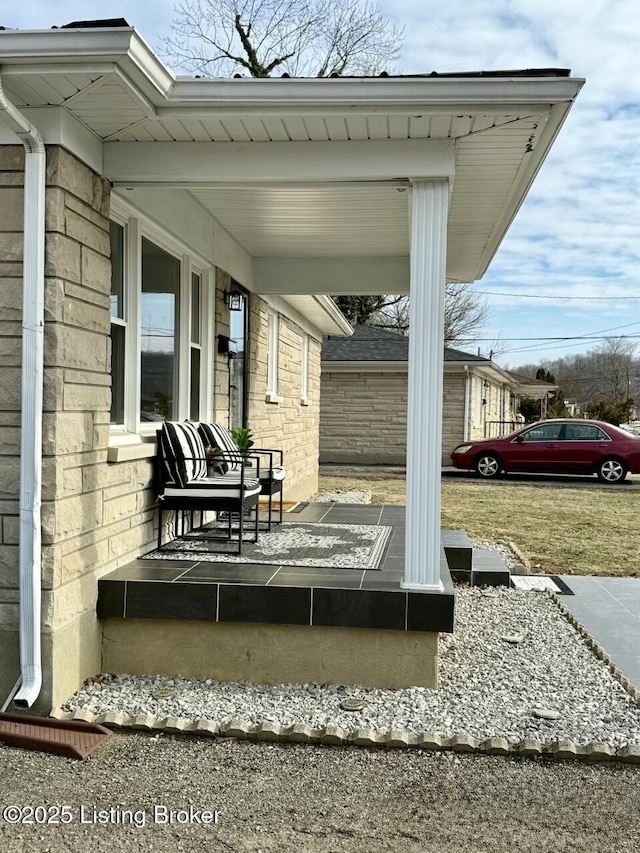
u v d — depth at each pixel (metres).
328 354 20.48
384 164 4.29
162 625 4.48
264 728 3.74
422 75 3.73
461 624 5.83
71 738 3.65
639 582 7.39
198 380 6.65
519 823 2.99
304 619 4.33
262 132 4.20
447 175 4.27
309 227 6.96
